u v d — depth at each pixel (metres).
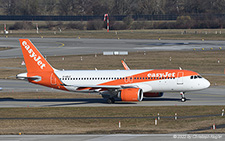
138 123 191.38
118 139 157.00
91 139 157.75
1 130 179.25
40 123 194.75
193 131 171.12
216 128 175.62
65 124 192.25
